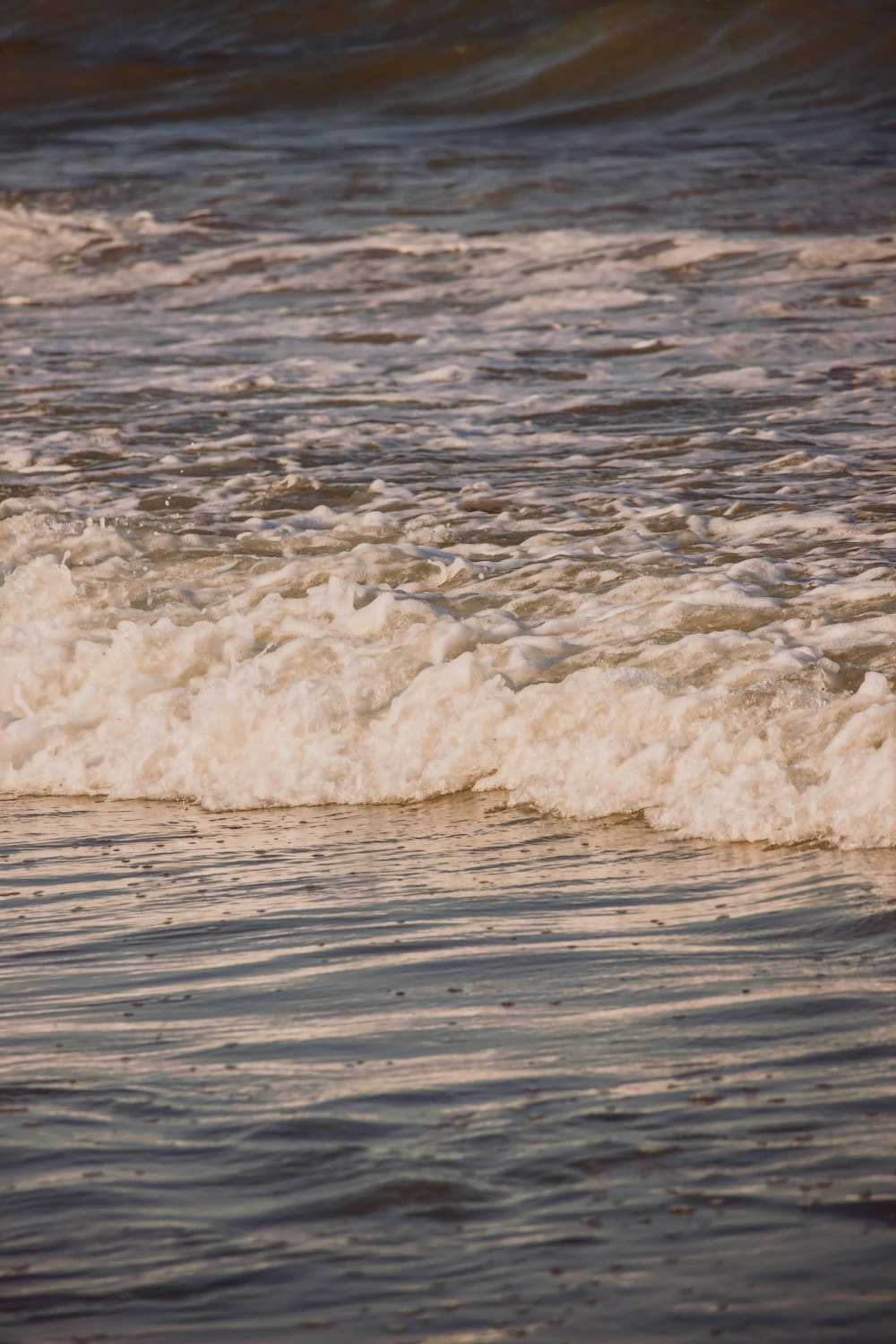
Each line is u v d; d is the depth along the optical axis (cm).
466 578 2669
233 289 5850
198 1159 1039
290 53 10831
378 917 1572
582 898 1598
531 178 7344
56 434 3916
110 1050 1248
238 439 3819
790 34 9819
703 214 6425
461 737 2053
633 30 10144
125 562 2855
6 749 2247
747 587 2469
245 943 1514
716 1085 1120
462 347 4781
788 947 1418
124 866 1806
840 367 4272
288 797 2038
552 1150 1027
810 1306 827
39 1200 991
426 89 10050
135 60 10812
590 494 3191
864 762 1739
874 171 7144
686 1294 845
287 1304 858
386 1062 1194
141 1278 891
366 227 6625
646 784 1891
